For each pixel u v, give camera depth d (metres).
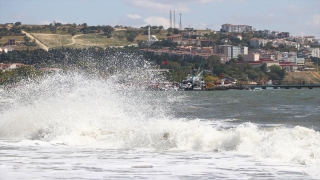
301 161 24.36
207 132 31.50
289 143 27.47
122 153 28.72
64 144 33.31
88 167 23.48
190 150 29.78
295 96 159.25
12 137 37.25
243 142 29.09
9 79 151.38
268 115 59.56
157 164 24.39
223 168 23.05
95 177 20.84
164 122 34.31
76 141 34.28
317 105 86.56
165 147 31.16
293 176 20.89
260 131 31.34
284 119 53.16
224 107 79.25
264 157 26.05
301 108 75.94
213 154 27.78
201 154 27.89
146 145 31.92
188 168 23.11
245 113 64.19
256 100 116.38
